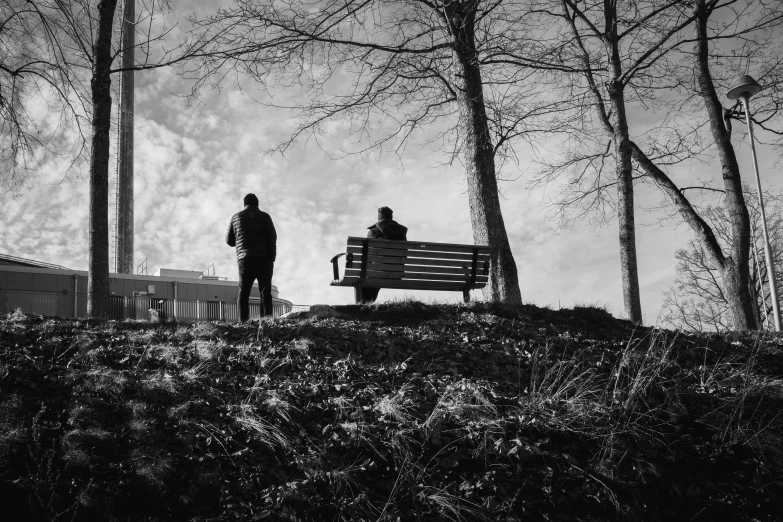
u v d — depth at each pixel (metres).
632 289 12.10
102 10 10.69
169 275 33.25
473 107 10.95
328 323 8.21
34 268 25.14
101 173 10.23
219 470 4.69
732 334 9.19
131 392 5.52
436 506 4.66
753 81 14.29
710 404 6.39
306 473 4.80
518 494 4.90
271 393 5.75
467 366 6.96
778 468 5.61
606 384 6.54
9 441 4.52
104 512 4.19
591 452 5.52
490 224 10.58
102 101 10.47
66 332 7.06
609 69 13.03
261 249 9.39
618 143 12.68
